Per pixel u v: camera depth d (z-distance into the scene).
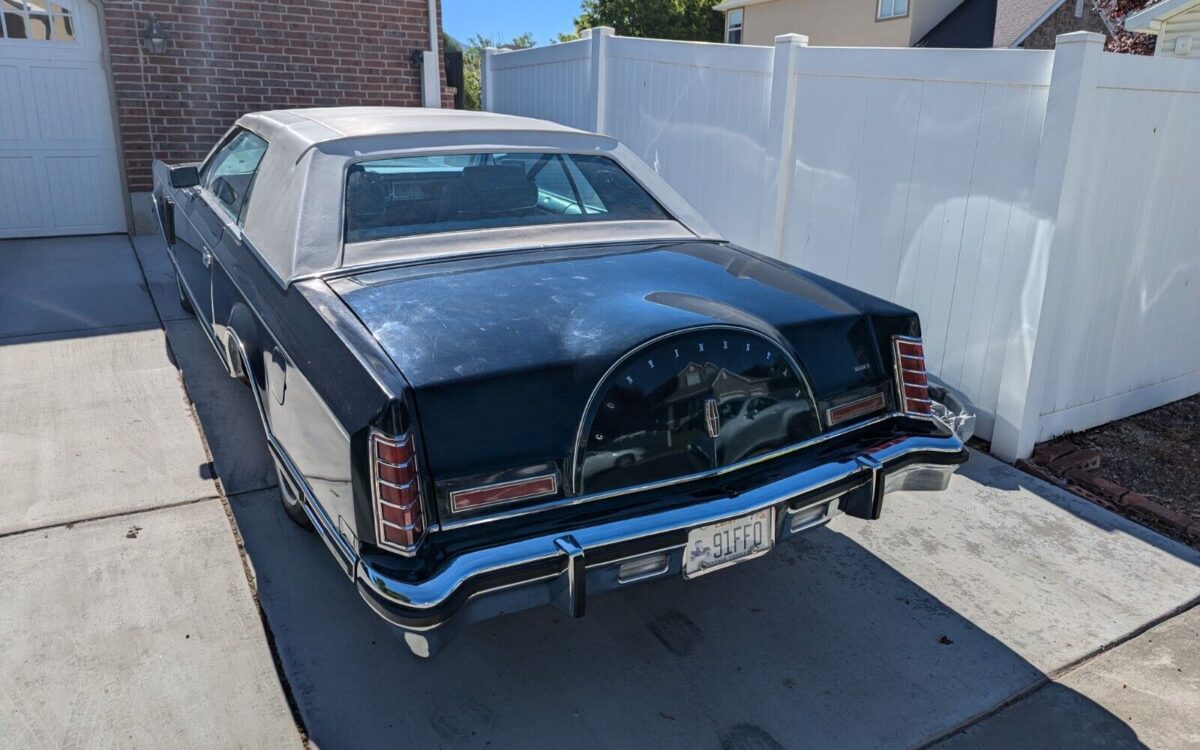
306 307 2.72
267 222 3.32
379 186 3.31
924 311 4.79
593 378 2.37
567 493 2.36
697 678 2.82
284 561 3.30
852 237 5.19
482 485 2.25
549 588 2.29
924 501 4.04
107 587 3.08
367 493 2.19
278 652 2.82
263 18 8.50
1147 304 4.84
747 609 3.20
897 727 2.63
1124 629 3.14
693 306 2.72
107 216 8.45
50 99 7.95
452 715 2.61
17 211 8.08
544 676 2.81
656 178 3.96
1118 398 4.96
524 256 3.18
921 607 3.23
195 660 2.75
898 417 2.99
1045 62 3.99
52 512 3.54
